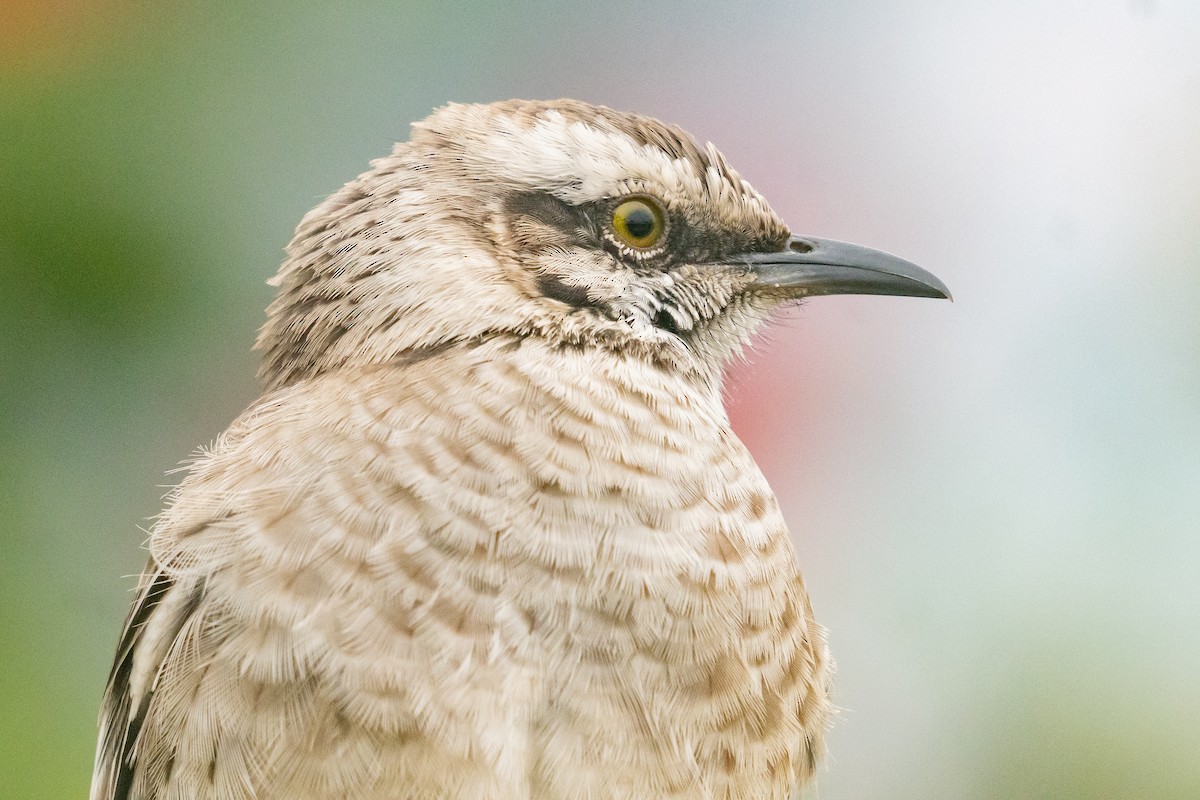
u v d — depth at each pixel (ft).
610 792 8.01
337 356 8.07
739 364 8.19
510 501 8.01
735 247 8.13
